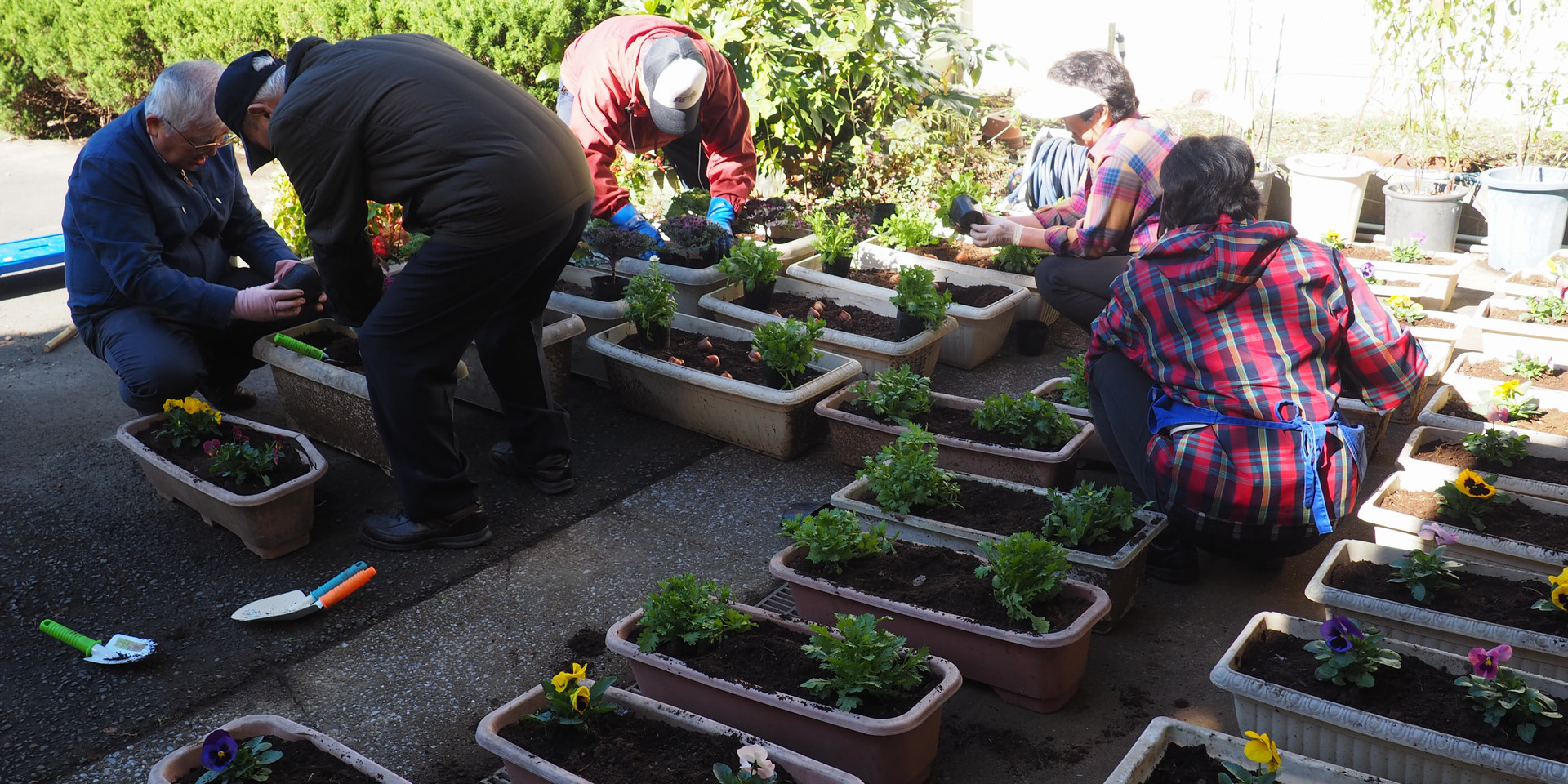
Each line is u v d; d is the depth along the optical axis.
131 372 3.73
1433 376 4.40
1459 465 3.41
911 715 2.24
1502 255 6.02
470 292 3.07
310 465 3.41
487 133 2.90
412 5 7.19
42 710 2.67
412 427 3.20
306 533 3.43
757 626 2.64
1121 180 3.94
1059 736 2.59
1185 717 2.64
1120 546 2.92
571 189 3.12
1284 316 2.79
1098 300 4.23
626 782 2.14
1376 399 2.96
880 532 2.91
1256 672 2.40
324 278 3.23
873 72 6.61
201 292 3.62
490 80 3.02
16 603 3.11
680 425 4.27
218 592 3.18
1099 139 4.14
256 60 3.08
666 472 3.94
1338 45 7.52
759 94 6.18
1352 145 6.64
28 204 7.75
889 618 2.55
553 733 2.27
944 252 5.44
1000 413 3.62
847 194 6.45
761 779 2.05
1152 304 2.90
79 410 4.43
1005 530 3.01
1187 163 2.81
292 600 3.02
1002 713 2.67
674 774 2.16
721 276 4.82
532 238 3.04
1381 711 2.24
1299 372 2.81
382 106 2.86
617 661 2.88
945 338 4.80
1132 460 3.11
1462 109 6.64
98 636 2.96
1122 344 3.04
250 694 2.74
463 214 2.91
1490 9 6.20
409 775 2.47
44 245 6.07
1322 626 2.35
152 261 3.64
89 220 3.57
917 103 6.90
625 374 4.30
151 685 2.76
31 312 5.57
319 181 2.94
